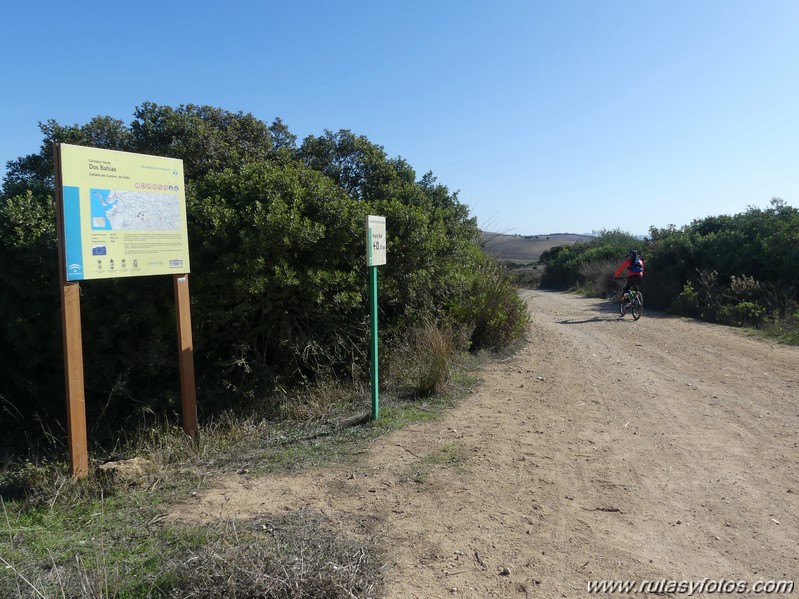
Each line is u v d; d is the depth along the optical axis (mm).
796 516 4504
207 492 4891
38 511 4609
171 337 7586
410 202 10461
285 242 7277
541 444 6062
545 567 3773
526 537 4145
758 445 6051
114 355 7574
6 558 3797
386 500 4680
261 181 7914
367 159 11852
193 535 4027
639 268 16406
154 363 7371
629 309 17922
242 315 7574
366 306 8445
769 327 13258
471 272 11211
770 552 3998
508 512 4512
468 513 4473
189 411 6234
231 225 7523
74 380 5176
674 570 3783
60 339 7453
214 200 7824
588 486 5039
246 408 7508
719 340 12391
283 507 4555
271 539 3967
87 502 4723
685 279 19109
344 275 7938
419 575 3629
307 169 8922
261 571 3326
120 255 5543
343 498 4719
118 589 3354
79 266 5203
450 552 3906
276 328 8117
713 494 4895
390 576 3600
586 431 6512
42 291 7551
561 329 14227
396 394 7871
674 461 5625
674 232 22344
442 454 5719
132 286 7312
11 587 3449
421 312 9367
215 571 3328
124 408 7789
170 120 10062
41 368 7895
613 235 36219
